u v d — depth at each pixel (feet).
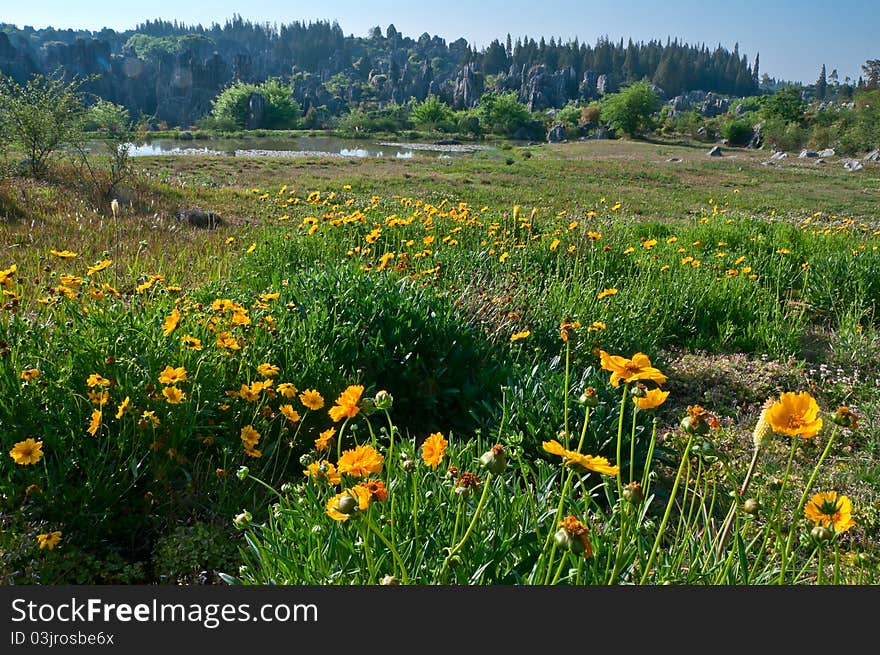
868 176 131.85
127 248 23.93
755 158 204.23
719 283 22.71
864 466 12.58
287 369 11.53
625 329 17.49
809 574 8.48
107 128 59.82
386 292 15.21
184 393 10.07
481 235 27.12
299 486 8.44
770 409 5.70
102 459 9.38
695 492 7.04
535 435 11.61
